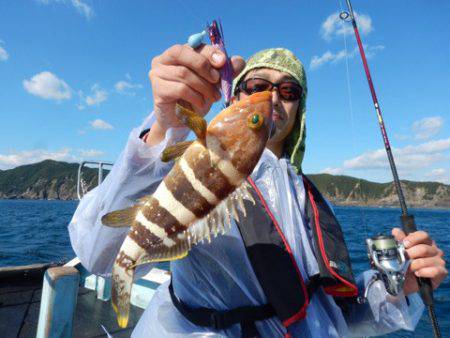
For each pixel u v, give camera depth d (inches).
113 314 43.2
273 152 29.0
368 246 27.4
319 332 20.6
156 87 18.3
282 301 19.5
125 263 18.5
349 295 23.3
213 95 18.6
